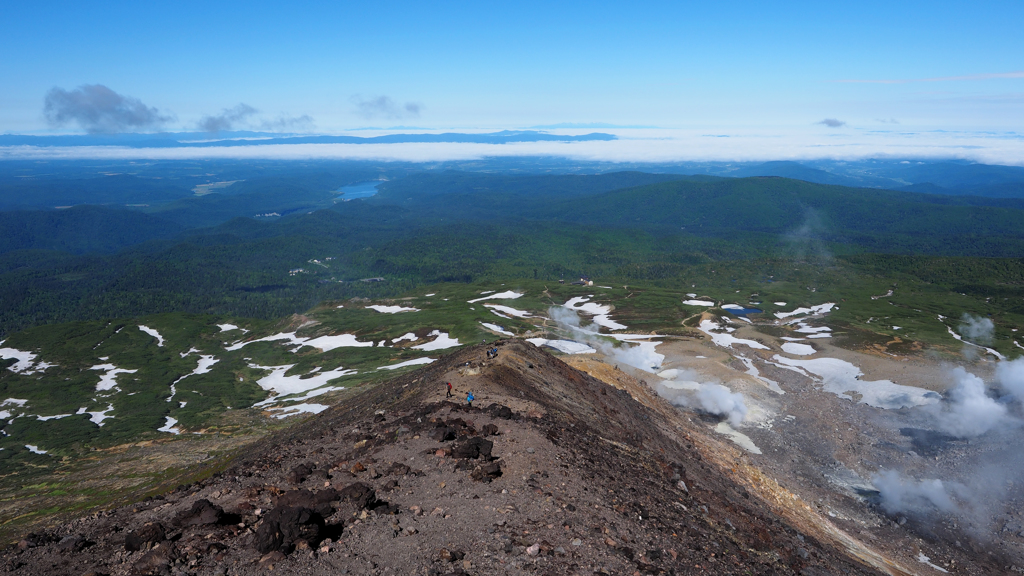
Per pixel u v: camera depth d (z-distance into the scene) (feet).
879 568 133.28
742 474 194.39
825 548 117.08
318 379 515.50
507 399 135.13
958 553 172.65
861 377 382.83
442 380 158.20
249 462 95.30
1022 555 170.91
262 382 540.52
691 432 235.81
